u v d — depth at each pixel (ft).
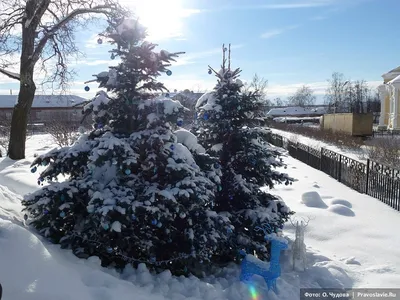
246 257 13.66
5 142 62.34
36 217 12.76
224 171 16.58
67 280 9.48
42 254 9.87
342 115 93.15
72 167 12.84
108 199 11.15
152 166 12.44
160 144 12.48
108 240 11.85
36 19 43.60
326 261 15.67
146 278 11.71
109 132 13.11
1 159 42.34
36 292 8.61
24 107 43.93
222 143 16.79
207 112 16.44
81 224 12.49
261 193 17.51
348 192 31.01
